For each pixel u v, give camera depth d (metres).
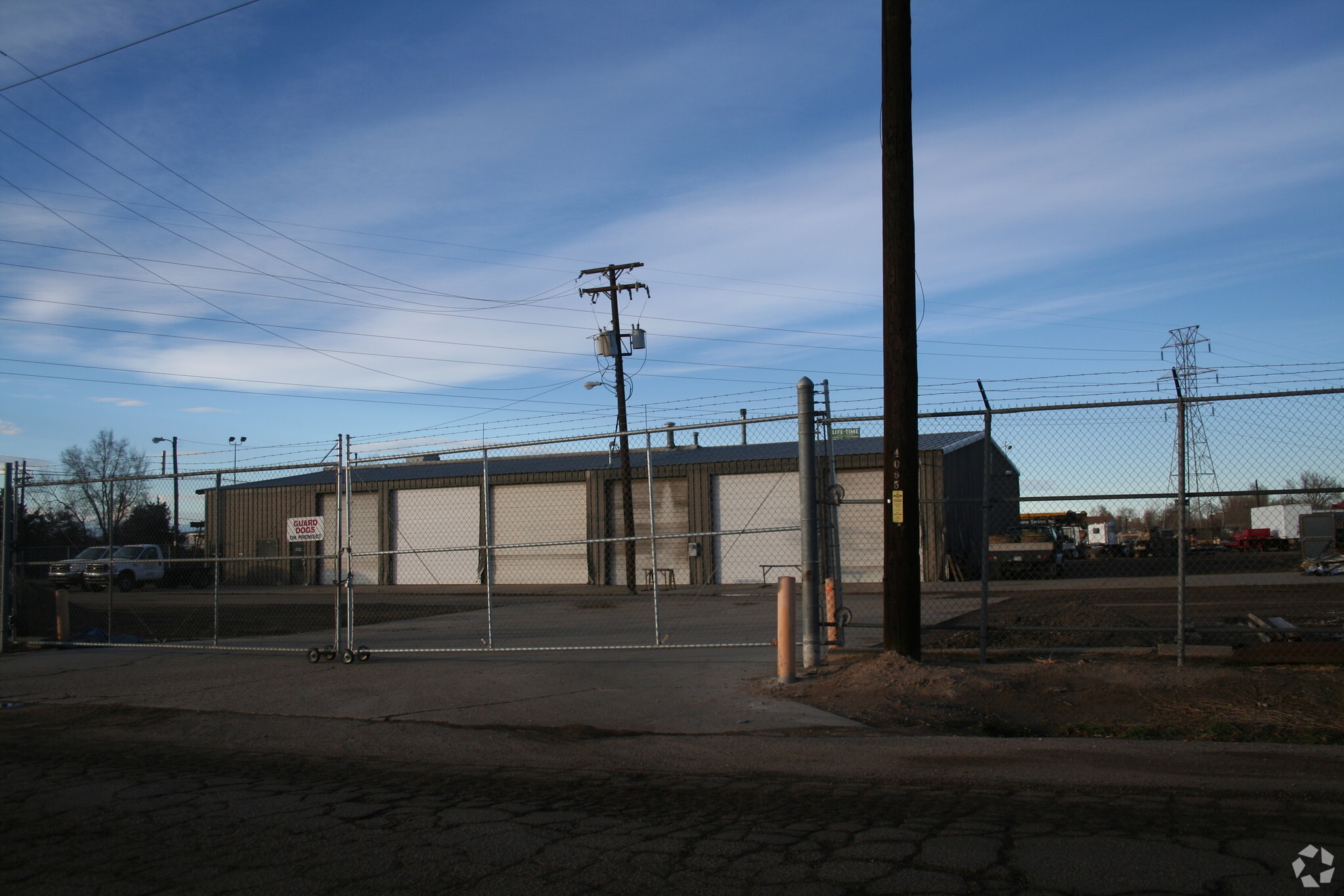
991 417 10.36
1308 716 7.83
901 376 10.22
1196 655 10.21
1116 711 8.36
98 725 9.12
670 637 14.80
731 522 32.38
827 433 11.27
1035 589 22.66
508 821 5.70
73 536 23.84
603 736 8.02
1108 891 4.36
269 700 10.05
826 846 5.07
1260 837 5.11
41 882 4.76
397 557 37.69
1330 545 11.53
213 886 4.65
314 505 38.59
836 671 10.17
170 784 6.78
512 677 10.90
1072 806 5.78
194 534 39.84
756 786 6.45
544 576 35.38
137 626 19.38
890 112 10.23
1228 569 21.61
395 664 12.11
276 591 33.00
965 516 31.14
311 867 4.90
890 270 10.27
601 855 5.00
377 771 7.15
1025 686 9.27
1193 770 6.50
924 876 4.57
